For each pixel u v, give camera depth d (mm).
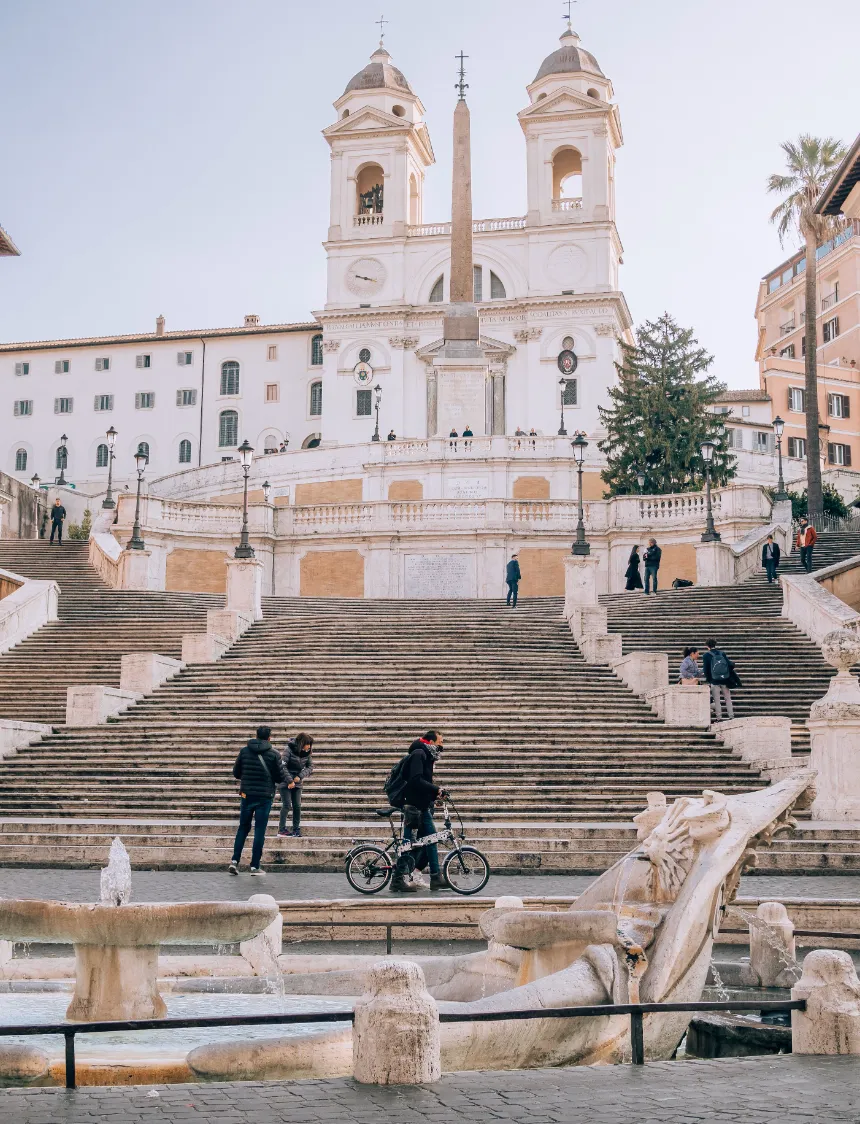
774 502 43562
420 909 11430
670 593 33438
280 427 82750
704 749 20516
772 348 89688
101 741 21359
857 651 18422
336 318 77438
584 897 7121
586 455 55500
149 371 85125
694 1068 6016
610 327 74562
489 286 77000
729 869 6766
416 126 80188
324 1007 7699
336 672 24859
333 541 43281
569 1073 5902
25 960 8938
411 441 52656
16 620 28656
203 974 8836
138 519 39062
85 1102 5344
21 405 86625
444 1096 5430
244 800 15266
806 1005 6398
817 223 51906
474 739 20859
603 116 76938
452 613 32469
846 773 17812
